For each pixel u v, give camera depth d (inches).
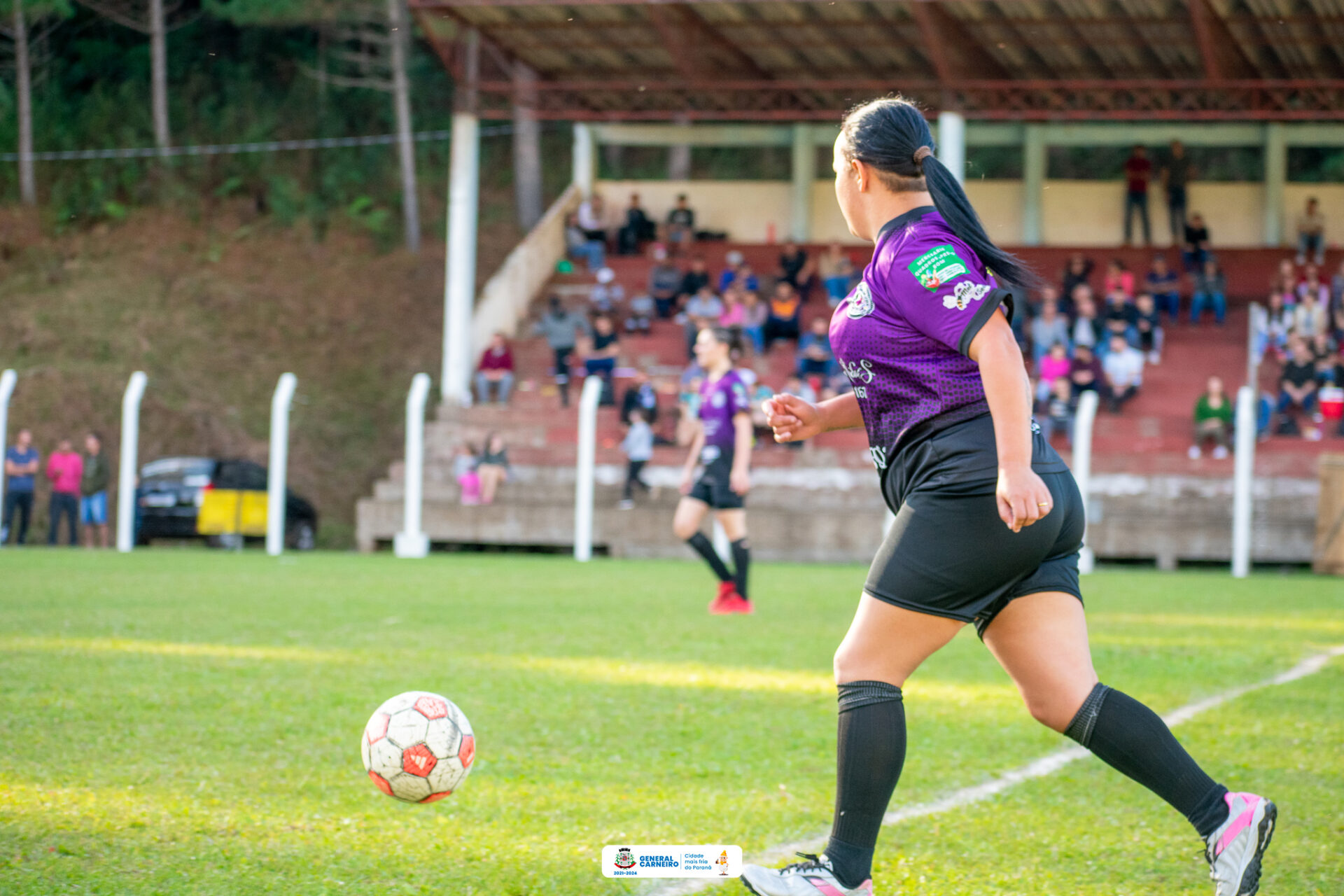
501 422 1733.5
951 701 452.8
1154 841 269.6
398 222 2768.2
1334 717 421.7
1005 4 1574.8
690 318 1818.4
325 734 368.5
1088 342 1643.7
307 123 3051.2
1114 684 493.7
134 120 2938.0
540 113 1857.8
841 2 1627.7
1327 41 1675.7
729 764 341.4
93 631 611.2
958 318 202.7
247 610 728.3
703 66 1867.6
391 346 2348.7
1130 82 1683.1
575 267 2123.5
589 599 842.2
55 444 2038.6
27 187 2699.3
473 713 411.2
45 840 253.3
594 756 349.1
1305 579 1173.1
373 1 2736.2
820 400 1578.5
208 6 2795.3
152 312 2362.2
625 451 1552.7
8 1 2768.2
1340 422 1582.2
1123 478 1518.2
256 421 2143.2
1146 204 2032.5
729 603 760.3
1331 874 247.6
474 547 1658.5
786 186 2180.1
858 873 210.8
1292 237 2064.5
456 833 268.1
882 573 212.8
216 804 286.0
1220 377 1704.0
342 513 2011.6
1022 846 265.7
